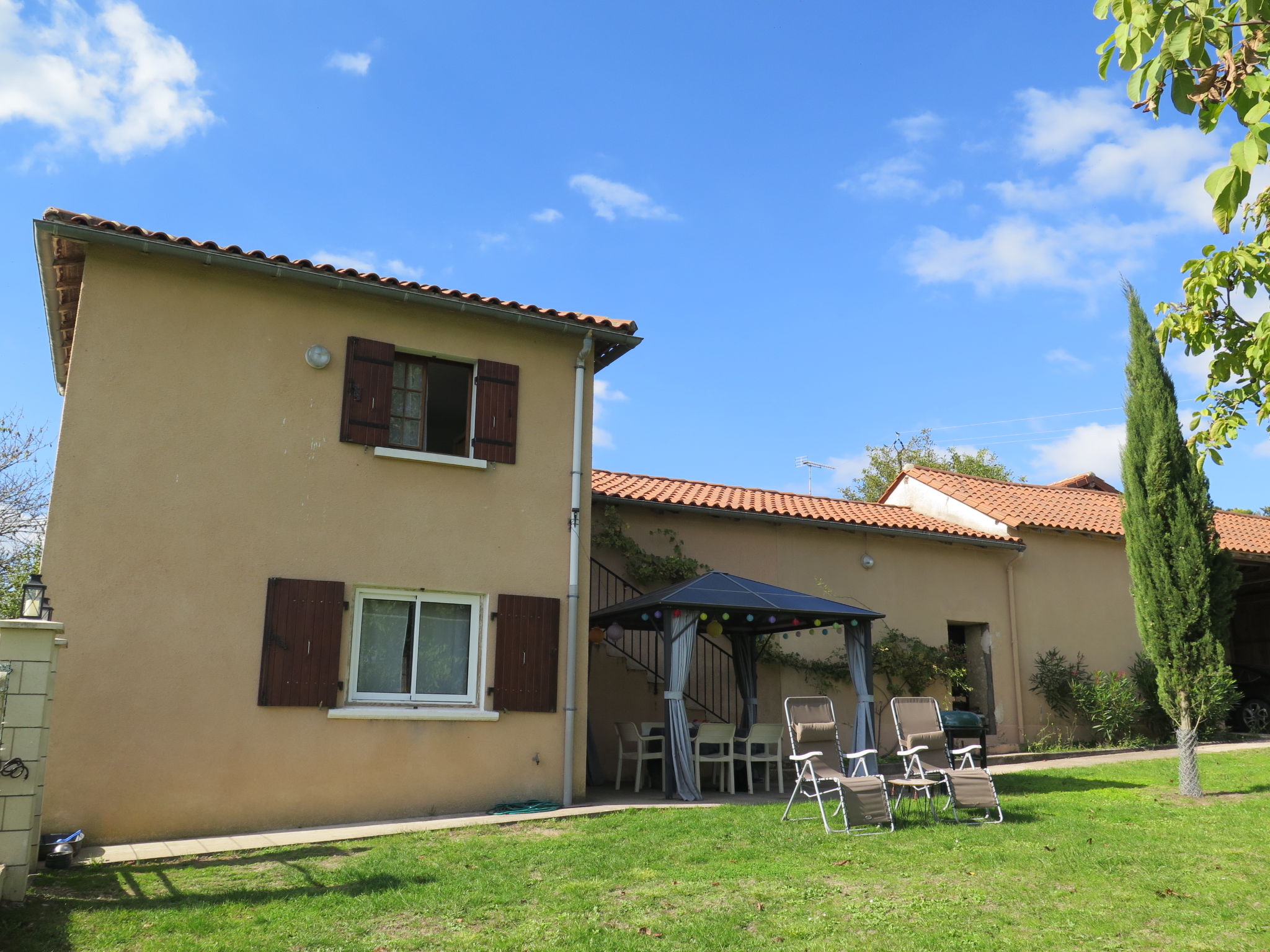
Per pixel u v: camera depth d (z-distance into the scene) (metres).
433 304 10.47
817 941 5.54
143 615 8.75
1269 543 21.12
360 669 9.84
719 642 14.77
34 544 18.66
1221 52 3.64
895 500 20.69
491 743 10.18
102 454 8.82
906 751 10.05
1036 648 17.83
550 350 11.46
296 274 9.74
